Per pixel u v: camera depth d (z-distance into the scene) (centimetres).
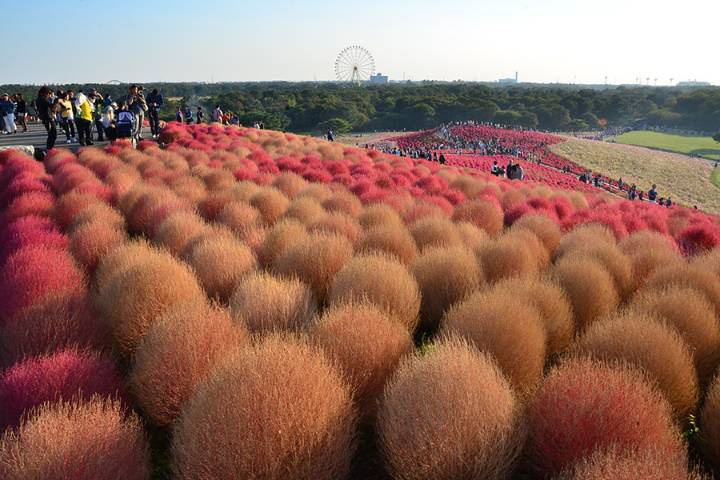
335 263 593
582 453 300
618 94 18600
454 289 555
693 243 1018
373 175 1455
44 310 452
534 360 409
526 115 14412
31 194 957
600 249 705
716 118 14375
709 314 480
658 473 255
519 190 1662
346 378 361
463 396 305
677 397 390
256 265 623
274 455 272
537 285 511
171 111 11125
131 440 298
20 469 262
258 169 1422
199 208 944
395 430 308
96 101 2120
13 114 2331
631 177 6400
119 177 1144
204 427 283
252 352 329
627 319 439
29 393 338
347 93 16175
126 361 477
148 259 532
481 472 292
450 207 1064
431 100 15050
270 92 16175
